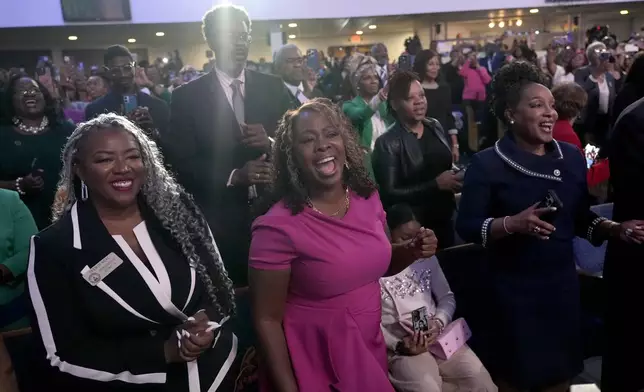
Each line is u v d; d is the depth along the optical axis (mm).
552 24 14438
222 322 1512
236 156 2340
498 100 1983
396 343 2145
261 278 1479
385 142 2752
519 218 1741
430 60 4293
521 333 1928
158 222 1460
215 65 2381
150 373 1352
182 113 2346
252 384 1892
